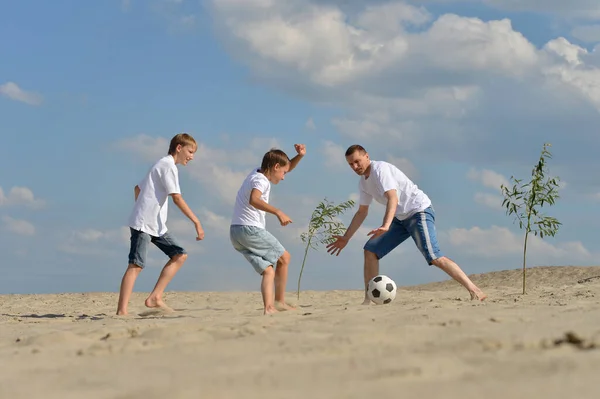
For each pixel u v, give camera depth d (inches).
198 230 297.6
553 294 313.6
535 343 121.3
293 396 88.3
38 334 185.0
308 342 140.6
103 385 105.0
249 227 260.8
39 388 105.6
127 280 296.5
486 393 83.5
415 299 324.5
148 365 122.0
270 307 260.4
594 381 87.2
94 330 189.2
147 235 297.7
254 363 117.2
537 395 81.7
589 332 135.6
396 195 284.0
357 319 184.9
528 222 387.9
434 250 289.4
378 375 98.0
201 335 161.3
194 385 98.4
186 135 301.7
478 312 194.1
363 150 291.6
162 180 295.4
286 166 270.1
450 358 107.8
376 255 299.1
